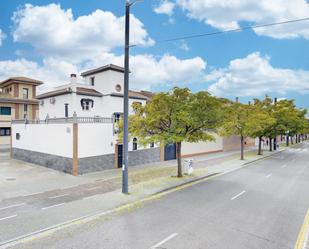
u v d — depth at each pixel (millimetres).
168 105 14719
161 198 11367
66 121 17438
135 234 7457
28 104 40844
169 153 25078
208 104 15305
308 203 10742
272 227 8070
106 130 18641
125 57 11719
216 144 34156
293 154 33406
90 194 11961
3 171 17922
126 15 11680
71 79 27047
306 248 6625
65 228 7918
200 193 12320
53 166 18750
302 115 45406
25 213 9258
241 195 11984
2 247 6652
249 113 25453
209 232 7625
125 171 11789
